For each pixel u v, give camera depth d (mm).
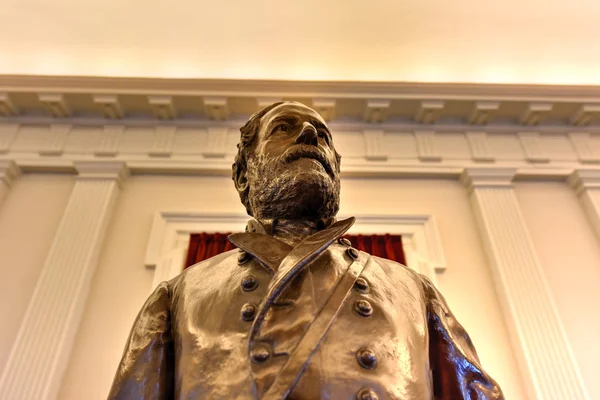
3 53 5484
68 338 3381
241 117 5195
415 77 5754
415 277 1196
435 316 1115
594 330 3652
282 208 1295
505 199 4438
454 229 4312
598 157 4941
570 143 5121
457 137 5125
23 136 4898
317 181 1274
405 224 4258
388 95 5047
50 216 4254
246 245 1037
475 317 3701
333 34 5539
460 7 5320
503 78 5727
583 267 4070
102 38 5469
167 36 5496
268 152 1408
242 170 1666
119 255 3971
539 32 5488
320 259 960
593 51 5605
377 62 5742
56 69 5555
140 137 4965
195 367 833
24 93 4918
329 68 5742
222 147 4879
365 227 4203
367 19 5438
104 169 4516
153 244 3984
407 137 5109
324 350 763
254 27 5465
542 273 3855
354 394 714
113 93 4938
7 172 4465
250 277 951
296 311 809
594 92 5059
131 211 4328
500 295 3801
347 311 855
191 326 940
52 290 3588
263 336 764
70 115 5109
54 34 5410
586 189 4570
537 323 3555
